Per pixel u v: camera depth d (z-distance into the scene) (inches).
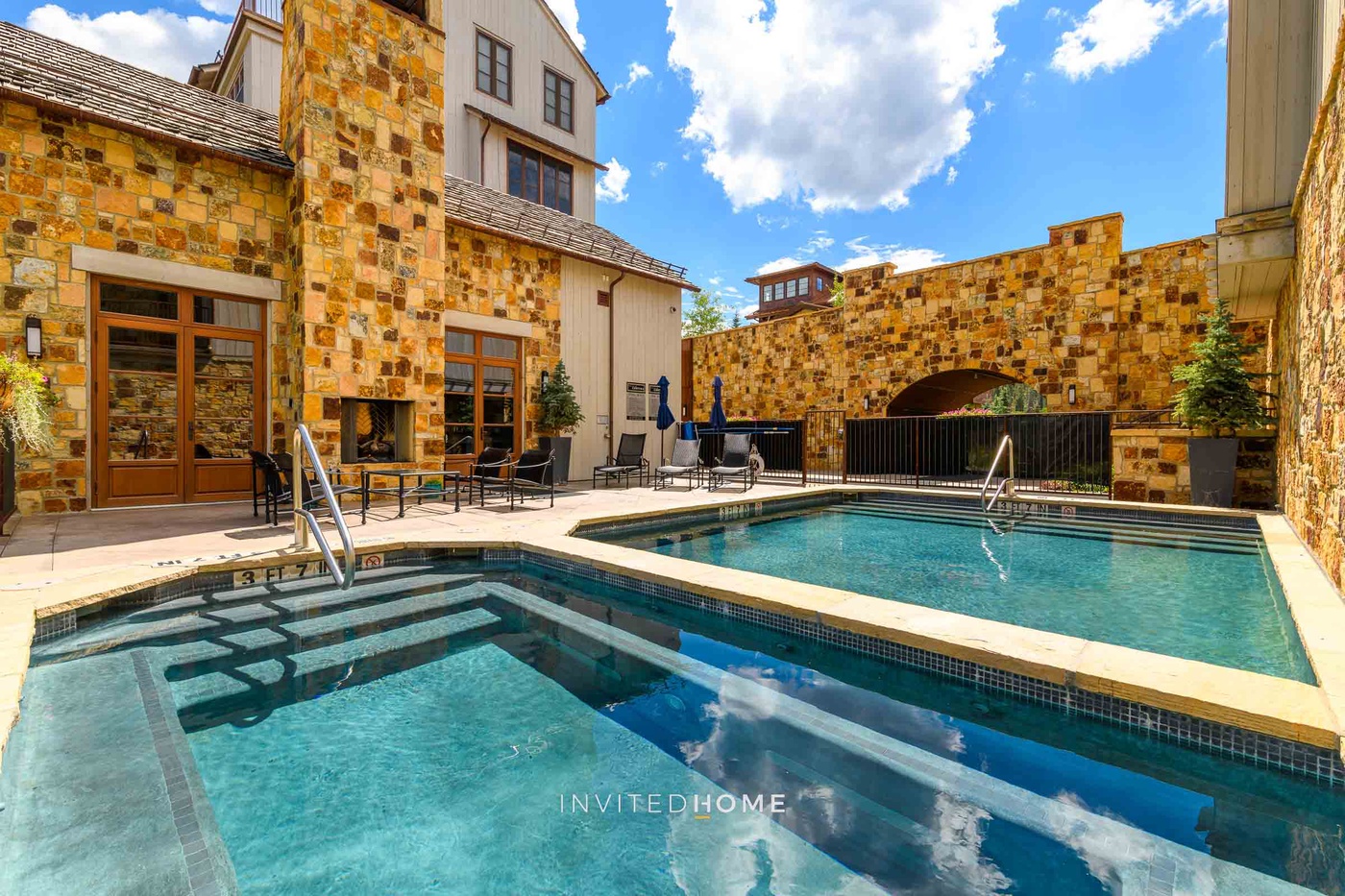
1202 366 279.9
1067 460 438.0
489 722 90.6
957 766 77.1
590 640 125.3
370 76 285.1
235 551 165.6
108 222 239.8
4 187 219.8
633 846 62.9
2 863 59.8
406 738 86.2
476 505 281.3
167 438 259.9
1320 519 162.1
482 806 70.5
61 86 237.3
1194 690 77.8
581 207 608.7
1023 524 281.7
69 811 68.7
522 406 391.5
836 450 577.9
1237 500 293.4
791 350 629.0
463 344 362.0
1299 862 58.2
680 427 505.0
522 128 549.3
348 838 64.9
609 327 447.2
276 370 283.0
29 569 144.0
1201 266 390.6
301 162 264.2
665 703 96.4
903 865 58.6
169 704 95.5
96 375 242.2
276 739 85.4
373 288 285.1
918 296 515.2
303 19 264.4
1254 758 71.8
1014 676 92.0
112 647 116.8
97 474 242.7
